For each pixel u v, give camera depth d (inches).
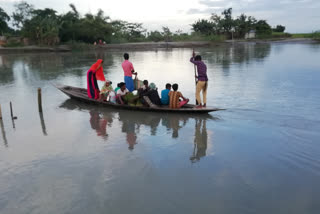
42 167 176.9
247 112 287.6
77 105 337.7
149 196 143.3
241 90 393.1
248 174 163.2
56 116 292.2
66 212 131.6
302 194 142.6
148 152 196.7
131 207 134.4
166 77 535.8
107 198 142.1
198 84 292.2
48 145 213.0
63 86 385.7
